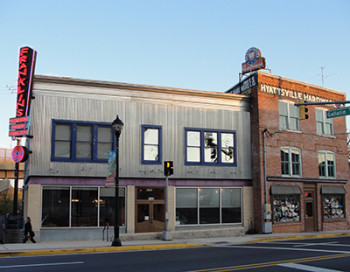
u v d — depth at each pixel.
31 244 18.25
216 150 25.89
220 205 25.56
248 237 22.73
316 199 29.64
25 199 25.70
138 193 23.31
